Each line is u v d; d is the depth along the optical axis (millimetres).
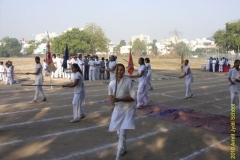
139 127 7234
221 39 54406
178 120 7945
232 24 52438
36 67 10164
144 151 5500
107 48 59625
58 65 20625
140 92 9391
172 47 97250
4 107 9367
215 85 17172
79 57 19656
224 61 30312
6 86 15328
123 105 4918
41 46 101562
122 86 4848
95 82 17812
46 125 7223
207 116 8328
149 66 13883
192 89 14953
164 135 6582
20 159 4934
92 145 5766
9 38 90562
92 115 8422
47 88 14453
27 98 11258
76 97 7562
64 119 7887
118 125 4820
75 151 5395
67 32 51906
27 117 8023
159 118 8188
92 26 57281
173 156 5270
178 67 37969
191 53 89625
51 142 5902
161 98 11734
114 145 5789
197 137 6469
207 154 5402
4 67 18766
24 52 103438
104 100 10930
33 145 5691
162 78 21125
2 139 6020
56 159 4977
